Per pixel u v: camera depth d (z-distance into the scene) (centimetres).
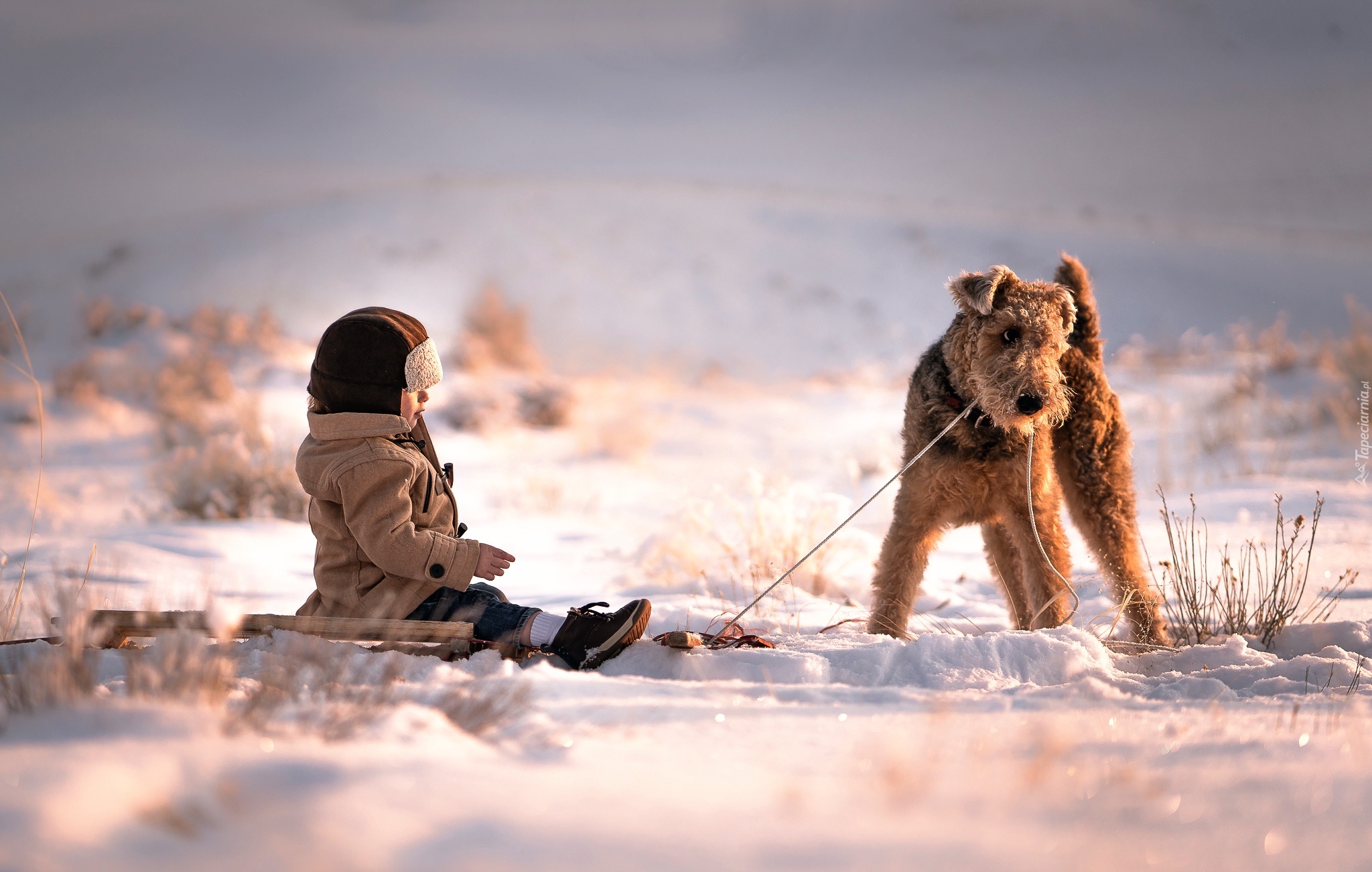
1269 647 1351
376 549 1027
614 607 1549
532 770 534
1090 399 1376
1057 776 550
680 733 674
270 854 404
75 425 4341
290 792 469
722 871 400
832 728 699
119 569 1667
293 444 3122
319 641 908
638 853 416
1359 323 3772
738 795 505
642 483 3416
